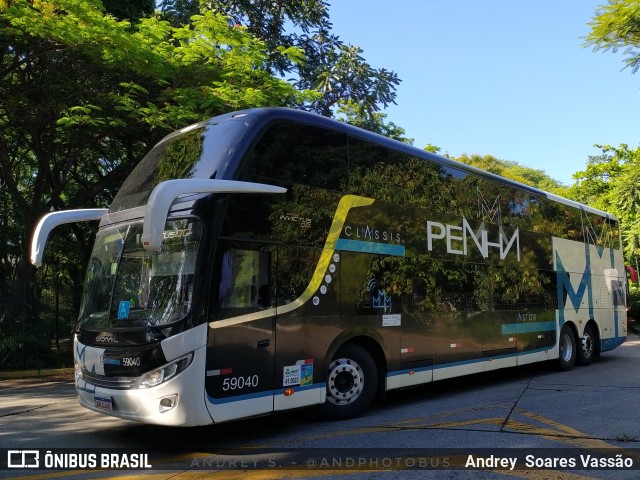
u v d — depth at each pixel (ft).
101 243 22.91
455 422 23.56
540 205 39.81
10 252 53.78
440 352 29.01
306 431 22.22
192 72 44.11
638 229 76.79
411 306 27.53
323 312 23.07
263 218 21.31
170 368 18.33
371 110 60.23
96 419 25.26
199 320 18.76
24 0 38.09
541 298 38.27
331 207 24.13
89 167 58.59
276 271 21.48
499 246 34.65
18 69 44.32
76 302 52.47
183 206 19.98
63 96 43.16
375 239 26.00
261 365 20.48
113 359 19.53
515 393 30.96
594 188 119.34
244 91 42.70
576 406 26.81
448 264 30.30
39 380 41.09
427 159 30.07
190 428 23.04
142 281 20.26
